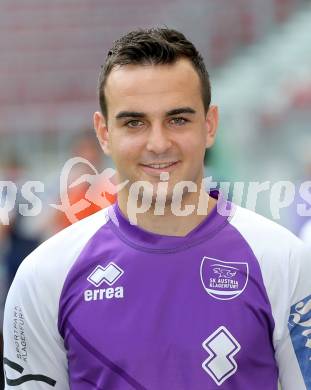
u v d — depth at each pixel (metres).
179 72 2.56
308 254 2.66
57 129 12.24
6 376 2.85
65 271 2.70
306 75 13.02
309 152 11.20
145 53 2.56
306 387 2.67
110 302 2.63
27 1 15.13
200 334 2.56
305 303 2.63
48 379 2.77
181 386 2.54
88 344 2.62
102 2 14.99
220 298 2.60
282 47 13.75
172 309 2.60
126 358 2.57
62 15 15.06
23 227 7.10
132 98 2.54
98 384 2.62
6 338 2.82
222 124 11.88
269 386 2.61
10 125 12.30
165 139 2.54
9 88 14.29
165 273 2.64
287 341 2.64
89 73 14.40
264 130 12.09
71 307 2.66
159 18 14.70
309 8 14.38
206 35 14.27
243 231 2.72
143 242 2.68
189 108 2.56
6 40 14.94
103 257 2.70
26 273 2.74
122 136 2.59
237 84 13.10
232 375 2.55
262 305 2.60
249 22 14.31
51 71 14.50
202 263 2.65
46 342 2.73
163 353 2.55
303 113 12.28
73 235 2.78
